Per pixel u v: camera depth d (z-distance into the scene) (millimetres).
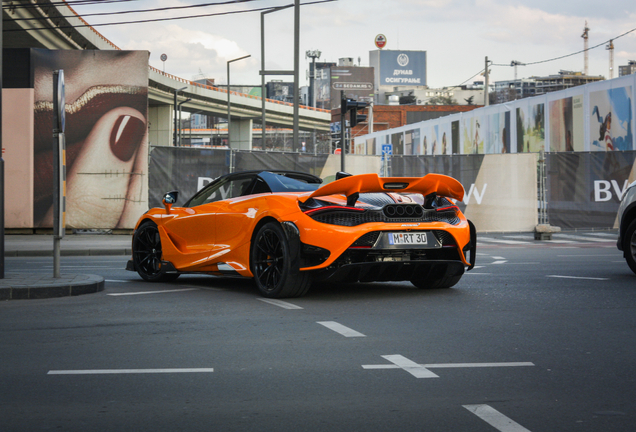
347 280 6582
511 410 3291
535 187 18422
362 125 89312
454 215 6953
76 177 19125
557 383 3750
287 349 4570
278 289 6703
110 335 5043
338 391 3615
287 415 3230
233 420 3162
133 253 8781
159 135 75688
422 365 4137
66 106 19078
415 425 3086
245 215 7168
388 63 161000
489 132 34969
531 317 5742
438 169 18625
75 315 5914
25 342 4809
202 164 18000
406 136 48938
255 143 155000
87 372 3998
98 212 19141
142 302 6656
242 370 4039
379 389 3650
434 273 6949
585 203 18688
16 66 19000
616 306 6281
